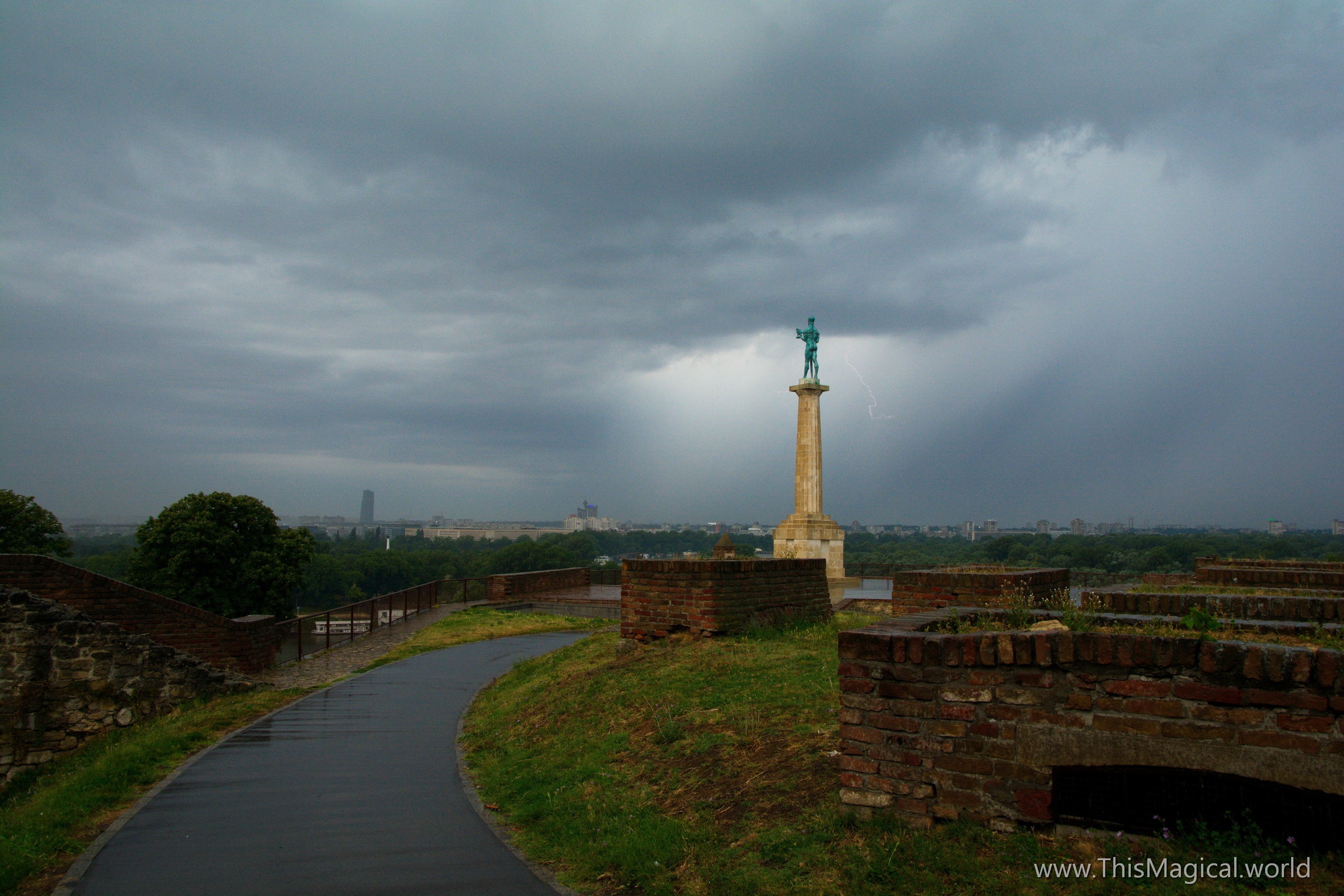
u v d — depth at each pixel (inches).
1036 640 196.4
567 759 346.6
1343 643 211.5
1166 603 335.6
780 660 403.9
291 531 1488.7
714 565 490.9
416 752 418.9
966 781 203.9
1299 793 170.2
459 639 879.7
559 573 1391.5
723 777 273.1
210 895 237.1
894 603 449.7
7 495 1275.8
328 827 297.7
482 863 260.2
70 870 259.4
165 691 577.6
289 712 525.0
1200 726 177.5
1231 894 162.6
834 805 228.7
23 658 549.0
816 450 1551.4
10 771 536.4
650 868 229.0
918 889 184.2
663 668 428.8
